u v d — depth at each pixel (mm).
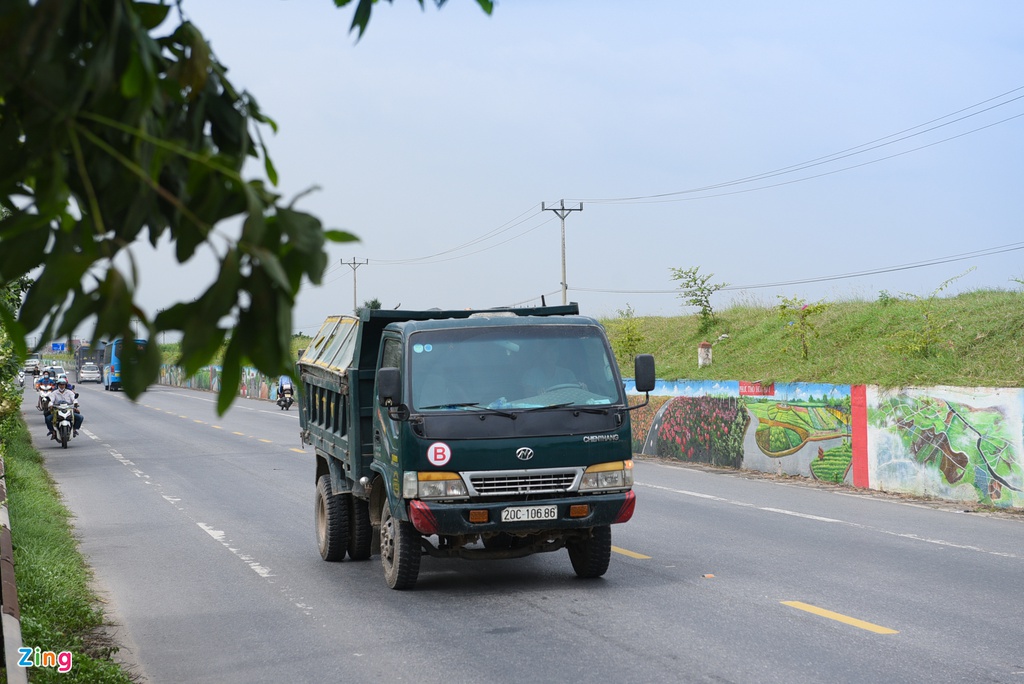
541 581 9648
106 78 1457
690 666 6609
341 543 10758
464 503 8773
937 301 26062
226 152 1762
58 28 1431
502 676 6512
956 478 15406
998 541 11594
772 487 17406
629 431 9180
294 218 1454
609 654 6961
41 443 28250
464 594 9141
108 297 1368
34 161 1540
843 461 17812
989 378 17641
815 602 8453
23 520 12125
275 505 15711
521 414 8906
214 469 21109
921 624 7660
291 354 1450
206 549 11828
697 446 22094
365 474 9961
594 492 9023
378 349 10180
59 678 6117
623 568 10141
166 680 6629
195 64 1669
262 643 7539
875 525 12922
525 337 9289
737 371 27969
